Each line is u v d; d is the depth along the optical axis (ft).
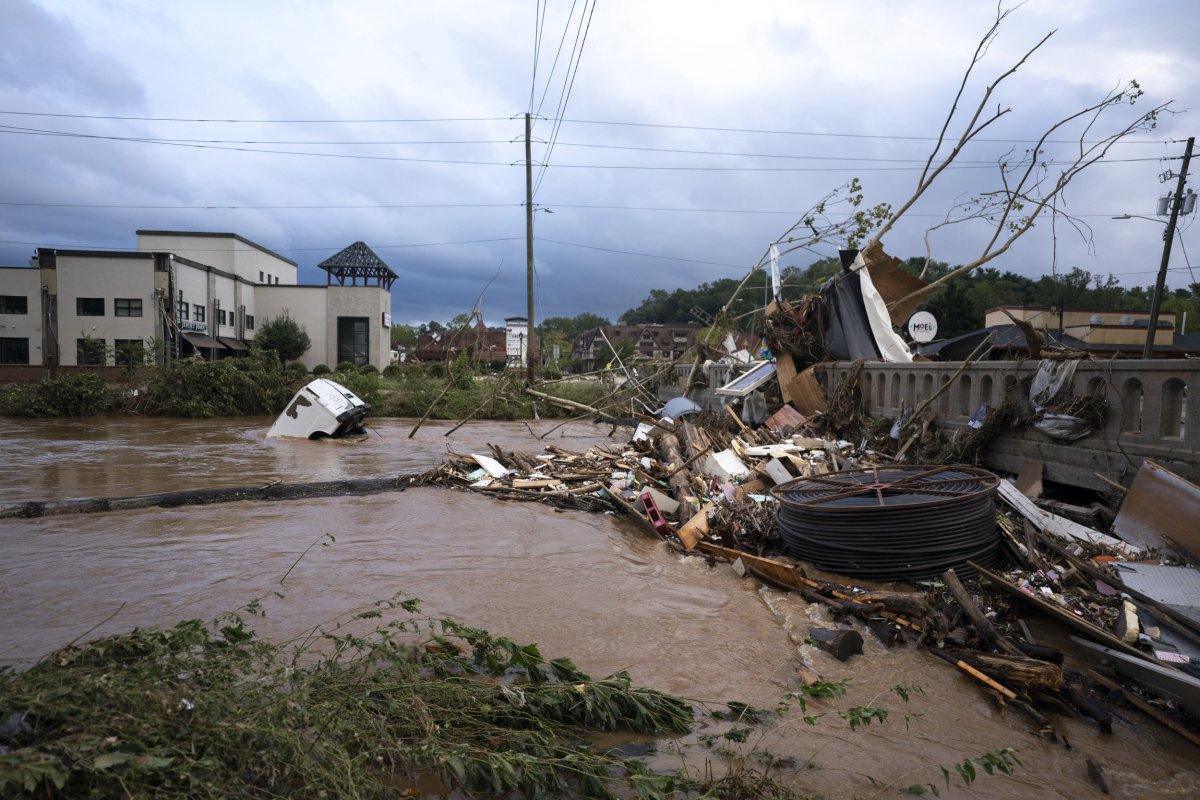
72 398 88.48
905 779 12.35
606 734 13.55
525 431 77.20
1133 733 14.37
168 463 47.91
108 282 148.36
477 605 20.89
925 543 21.81
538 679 14.62
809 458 35.96
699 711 14.73
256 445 59.00
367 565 24.61
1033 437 28.55
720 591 22.90
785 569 22.40
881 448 37.40
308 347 183.62
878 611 19.88
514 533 29.86
